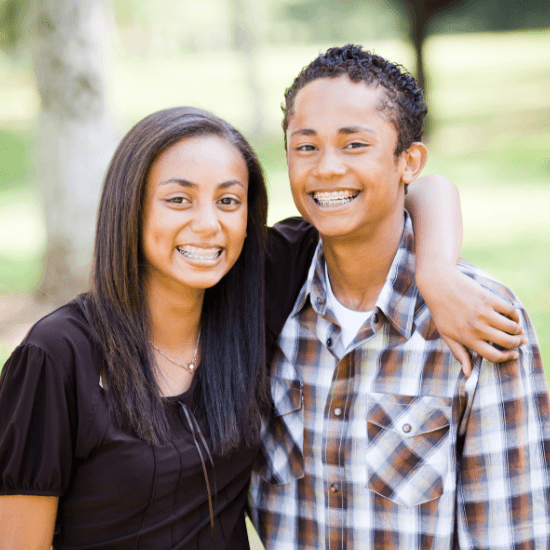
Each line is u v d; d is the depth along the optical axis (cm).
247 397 212
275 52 4691
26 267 903
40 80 696
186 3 3734
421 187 238
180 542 197
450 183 239
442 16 1842
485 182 1340
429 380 207
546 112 2053
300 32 4975
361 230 205
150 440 191
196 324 211
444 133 1888
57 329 190
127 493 190
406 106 203
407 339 210
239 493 216
